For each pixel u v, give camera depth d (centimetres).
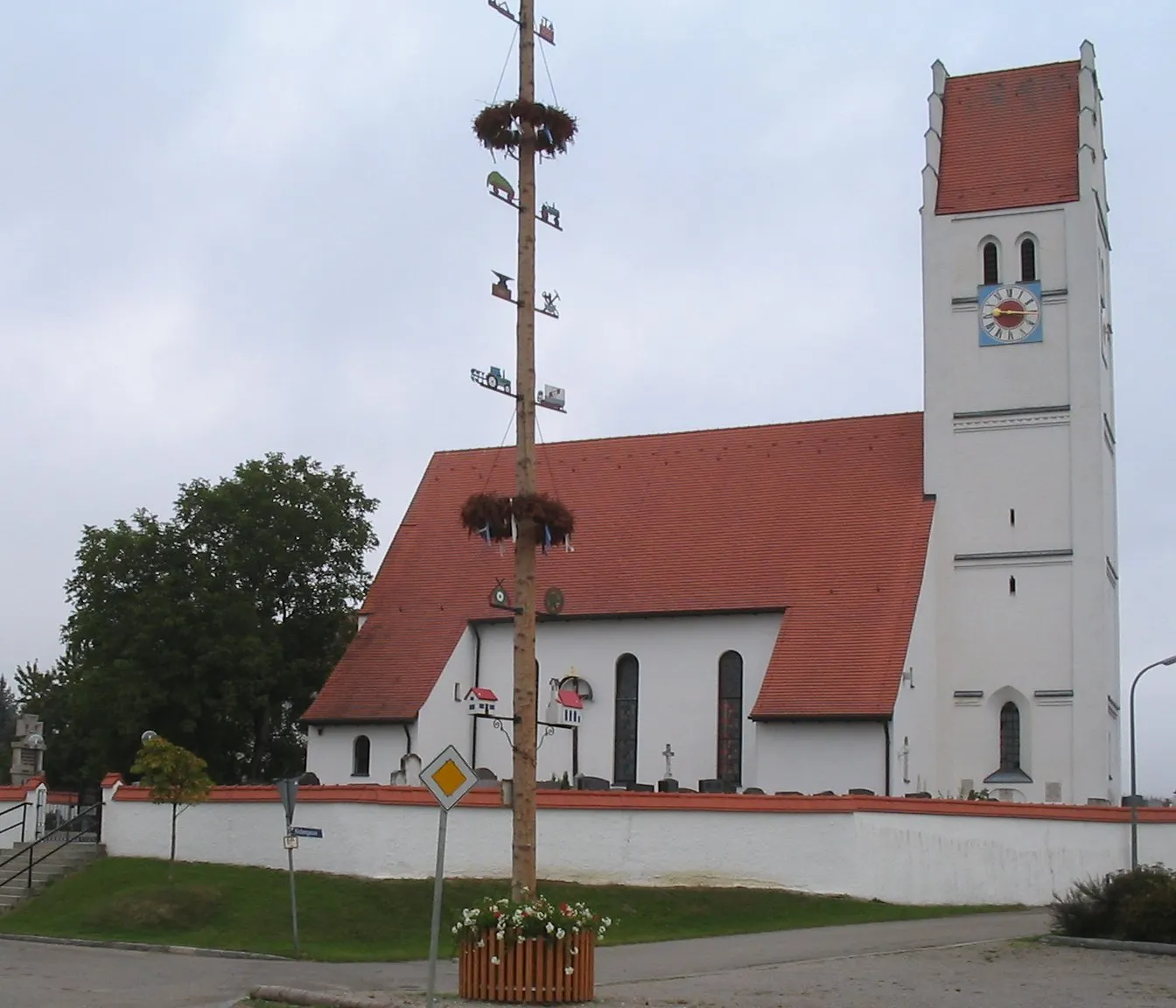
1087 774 6131
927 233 6738
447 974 3719
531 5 3638
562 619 6538
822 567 6325
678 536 6731
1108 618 6378
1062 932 4000
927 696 6191
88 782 8569
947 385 6600
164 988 3366
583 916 3091
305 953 4084
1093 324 6450
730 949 3953
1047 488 6394
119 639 6862
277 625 7125
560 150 3641
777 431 7081
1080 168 6575
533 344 3547
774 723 5797
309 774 6012
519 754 3403
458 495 7419
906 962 3622
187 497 7094
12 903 4878
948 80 7094
